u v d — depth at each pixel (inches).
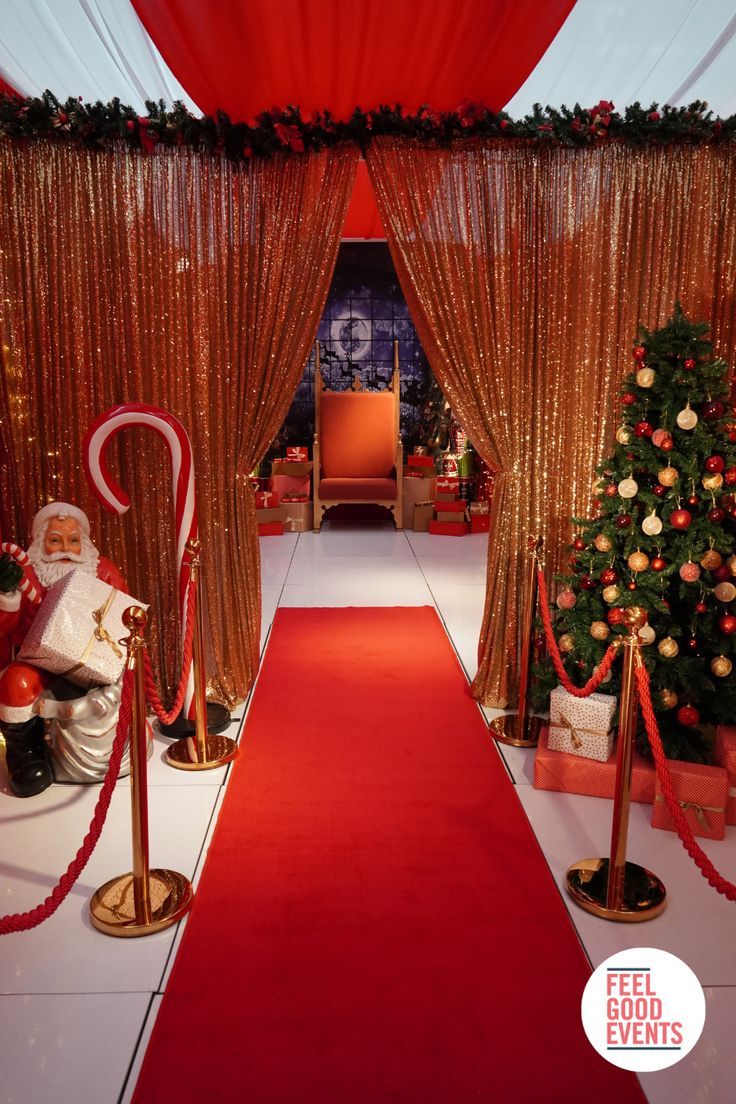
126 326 145.9
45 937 92.5
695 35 125.5
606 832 114.4
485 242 144.3
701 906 98.4
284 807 120.6
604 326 148.0
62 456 148.0
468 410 150.4
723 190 143.9
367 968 87.0
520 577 155.8
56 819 118.2
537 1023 79.5
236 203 143.9
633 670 93.0
